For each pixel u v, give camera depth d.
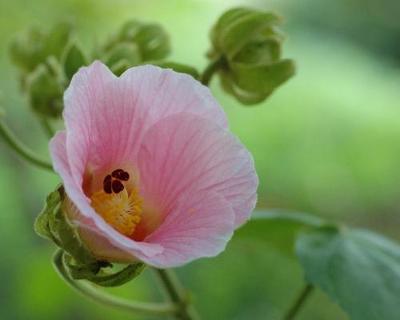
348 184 1.55
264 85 0.87
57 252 0.78
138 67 0.76
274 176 1.50
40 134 1.43
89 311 1.20
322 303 1.43
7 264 1.30
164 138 0.76
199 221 0.75
